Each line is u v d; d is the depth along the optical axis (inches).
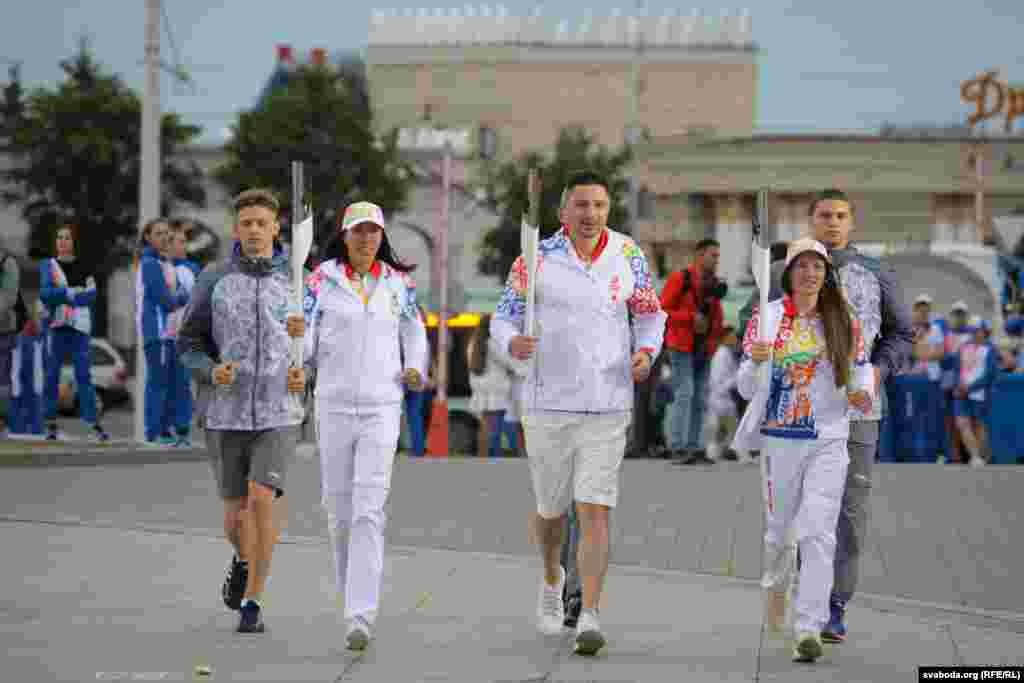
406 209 2662.4
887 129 3747.5
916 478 853.2
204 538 647.8
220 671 431.8
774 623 478.9
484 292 1702.8
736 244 3489.2
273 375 483.8
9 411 1013.8
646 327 480.1
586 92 4675.2
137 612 509.4
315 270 488.7
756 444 471.2
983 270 1686.8
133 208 2581.2
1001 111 3469.5
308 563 603.2
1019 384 1125.7
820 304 463.5
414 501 761.0
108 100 2564.0
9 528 668.7
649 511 730.2
